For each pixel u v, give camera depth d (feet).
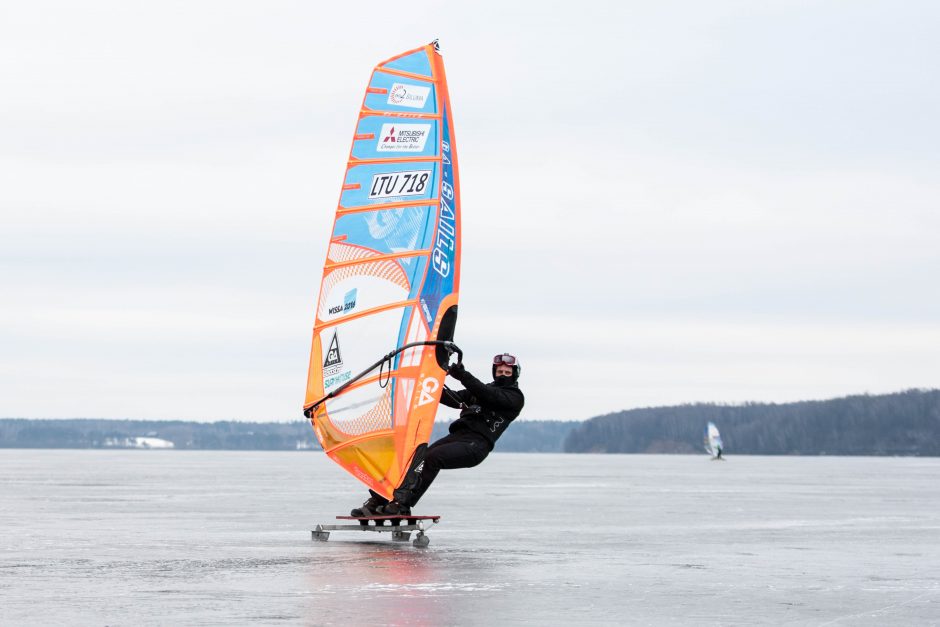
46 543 76.38
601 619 45.96
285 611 46.01
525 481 284.00
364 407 80.38
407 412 79.05
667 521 111.75
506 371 78.69
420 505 144.05
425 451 78.33
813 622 46.32
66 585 53.57
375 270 81.97
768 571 64.75
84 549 71.56
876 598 53.78
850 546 82.53
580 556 71.51
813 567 67.26
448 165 81.61
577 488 225.35
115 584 53.98
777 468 580.71
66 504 133.80
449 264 80.69
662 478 332.19
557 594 52.85
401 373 79.71
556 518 115.24
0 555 67.62
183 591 51.62
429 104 82.38
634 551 76.02
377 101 83.61
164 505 132.16
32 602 48.19
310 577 56.85
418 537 76.74
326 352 82.28
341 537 82.28
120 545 74.69
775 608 50.06
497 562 66.03
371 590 52.37
